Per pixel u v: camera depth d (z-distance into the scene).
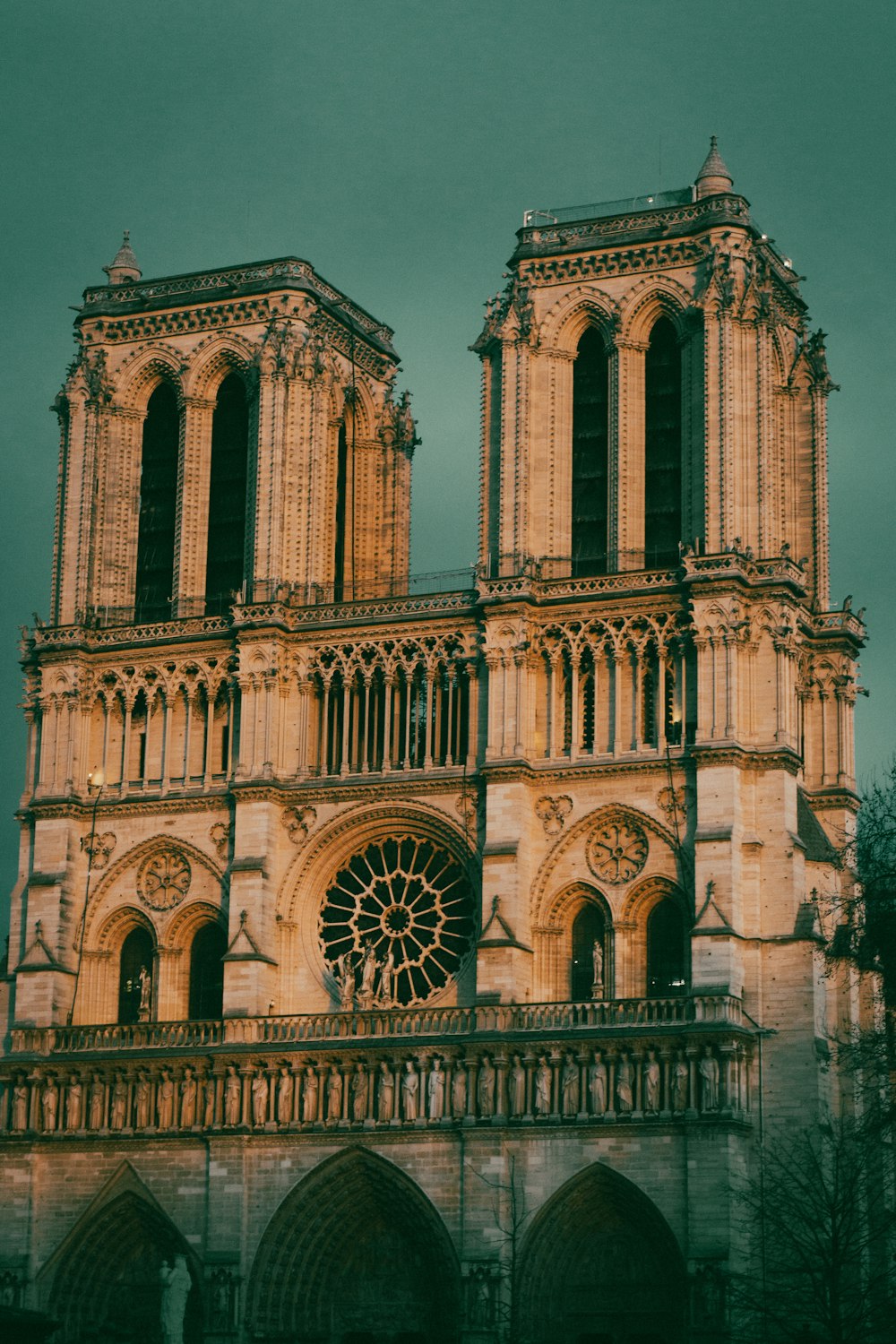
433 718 138.00
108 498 150.38
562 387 141.12
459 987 134.62
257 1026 135.88
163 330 151.50
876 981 135.38
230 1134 134.12
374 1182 132.00
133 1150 137.12
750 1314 121.81
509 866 132.62
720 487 133.75
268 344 145.88
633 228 141.12
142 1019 141.00
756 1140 125.94
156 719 145.12
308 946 138.75
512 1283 125.19
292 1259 132.75
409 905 137.75
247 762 140.50
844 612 141.00
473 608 137.25
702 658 131.62
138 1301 137.25
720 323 135.75
